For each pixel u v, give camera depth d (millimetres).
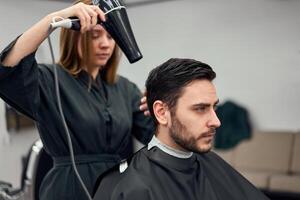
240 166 4203
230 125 4336
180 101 981
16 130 4020
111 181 1056
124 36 1042
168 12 4809
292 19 4242
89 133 1264
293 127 4352
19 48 1015
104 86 1378
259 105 4488
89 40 1233
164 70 1012
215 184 1146
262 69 4441
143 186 1021
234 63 4566
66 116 1241
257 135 4293
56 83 1129
